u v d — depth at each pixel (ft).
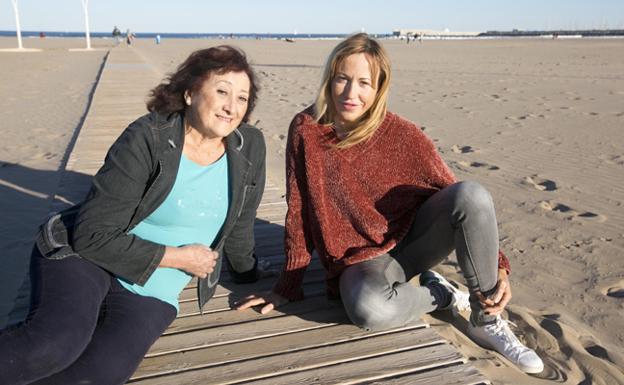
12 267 11.81
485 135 26.22
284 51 123.03
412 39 253.44
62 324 5.89
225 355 7.69
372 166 8.17
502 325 8.68
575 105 35.37
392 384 7.14
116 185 6.55
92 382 6.03
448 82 51.49
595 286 11.18
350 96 7.73
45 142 24.21
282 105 36.29
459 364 7.61
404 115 32.30
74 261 6.63
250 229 8.91
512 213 15.57
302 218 8.65
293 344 7.98
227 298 9.32
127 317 6.72
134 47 136.46
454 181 8.27
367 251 8.27
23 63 73.46
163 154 6.72
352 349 7.88
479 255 7.58
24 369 5.63
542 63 80.02
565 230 14.26
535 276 11.67
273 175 19.15
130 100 34.68
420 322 8.64
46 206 15.85
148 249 6.78
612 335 9.36
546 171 19.80
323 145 8.28
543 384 7.94
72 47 135.23
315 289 9.72
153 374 7.23
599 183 18.29
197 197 7.13
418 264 8.66
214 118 6.77
